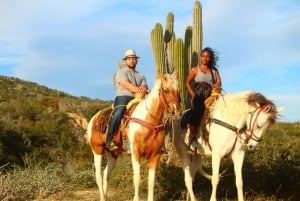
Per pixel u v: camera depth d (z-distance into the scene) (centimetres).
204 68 834
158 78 750
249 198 946
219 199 970
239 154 779
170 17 1232
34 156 1529
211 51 830
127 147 786
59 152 1686
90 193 1106
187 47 1192
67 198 1039
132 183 1083
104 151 895
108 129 820
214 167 769
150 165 763
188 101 1125
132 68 839
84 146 1820
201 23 1188
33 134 1764
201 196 970
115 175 1163
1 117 1995
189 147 823
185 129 829
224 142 766
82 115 2505
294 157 1055
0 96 3344
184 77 1141
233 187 997
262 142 1113
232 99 779
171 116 710
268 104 755
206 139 796
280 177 1005
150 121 745
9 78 5297
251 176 1005
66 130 1919
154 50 1180
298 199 950
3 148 1511
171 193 1010
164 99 716
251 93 775
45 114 2197
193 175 857
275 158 1046
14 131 1698
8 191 1005
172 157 1035
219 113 777
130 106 793
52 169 1268
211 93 813
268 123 760
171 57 1219
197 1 1184
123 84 808
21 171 1170
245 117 762
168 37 1223
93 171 1245
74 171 1294
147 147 752
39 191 1055
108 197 1028
